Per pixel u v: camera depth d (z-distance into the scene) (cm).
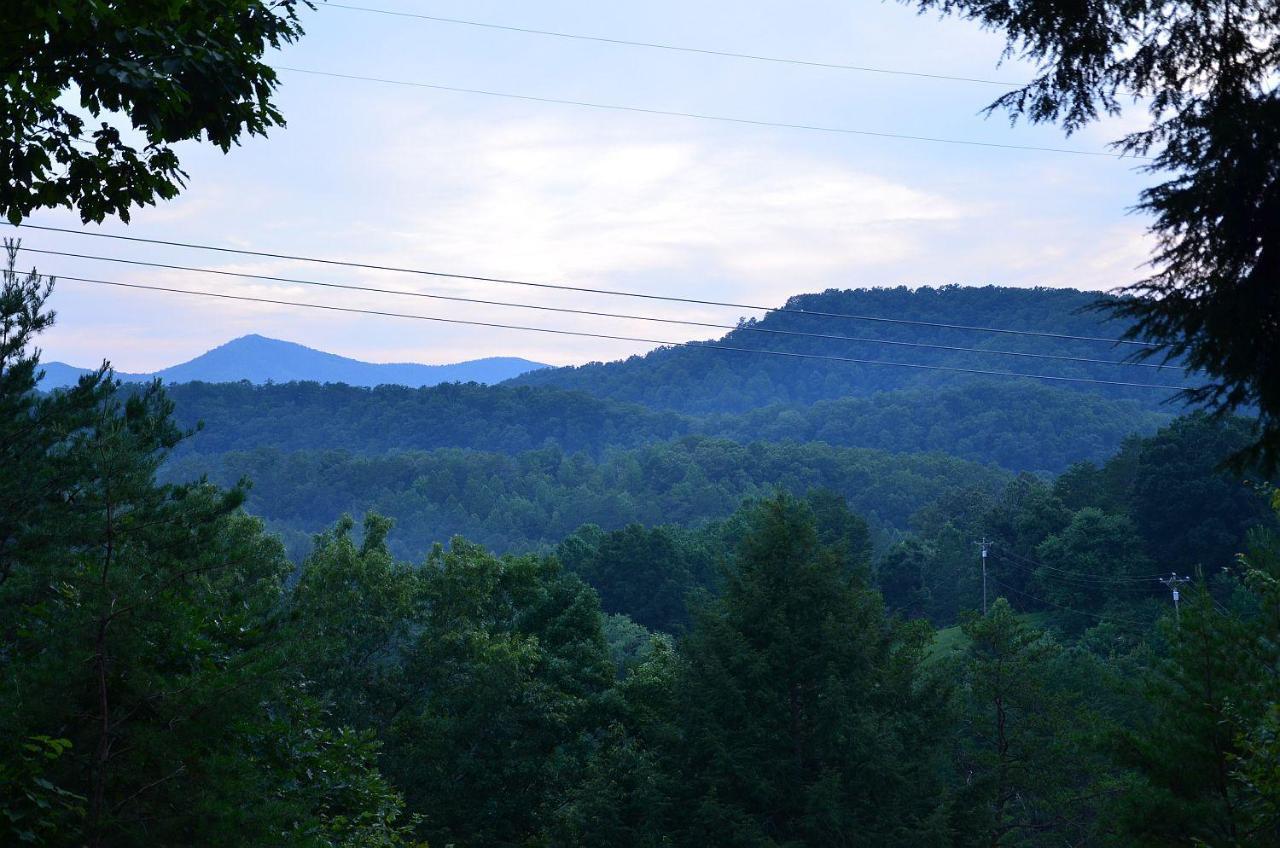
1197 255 493
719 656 3123
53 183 1004
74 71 887
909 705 3553
